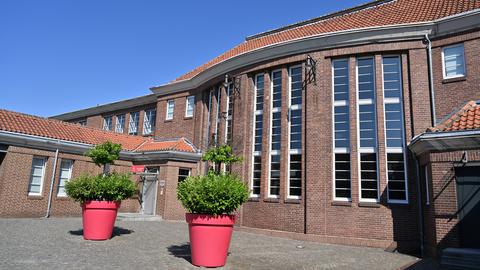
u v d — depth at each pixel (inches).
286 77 704.4
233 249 469.7
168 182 832.9
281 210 647.1
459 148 440.5
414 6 697.0
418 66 594.6
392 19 661.9
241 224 703.1
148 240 494.0
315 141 630.5
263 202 677.3
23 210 721.6
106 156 561.0
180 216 832.3
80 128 914.7
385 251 527.2
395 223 552.7
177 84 984.3
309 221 604.1
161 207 828.0
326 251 494.6
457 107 554.9
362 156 605.0
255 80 763.4
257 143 730.2
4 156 733.3
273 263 386.3
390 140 595.8
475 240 421.1
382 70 621.0
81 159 826.2
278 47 705.6
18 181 719.1
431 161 462.3
